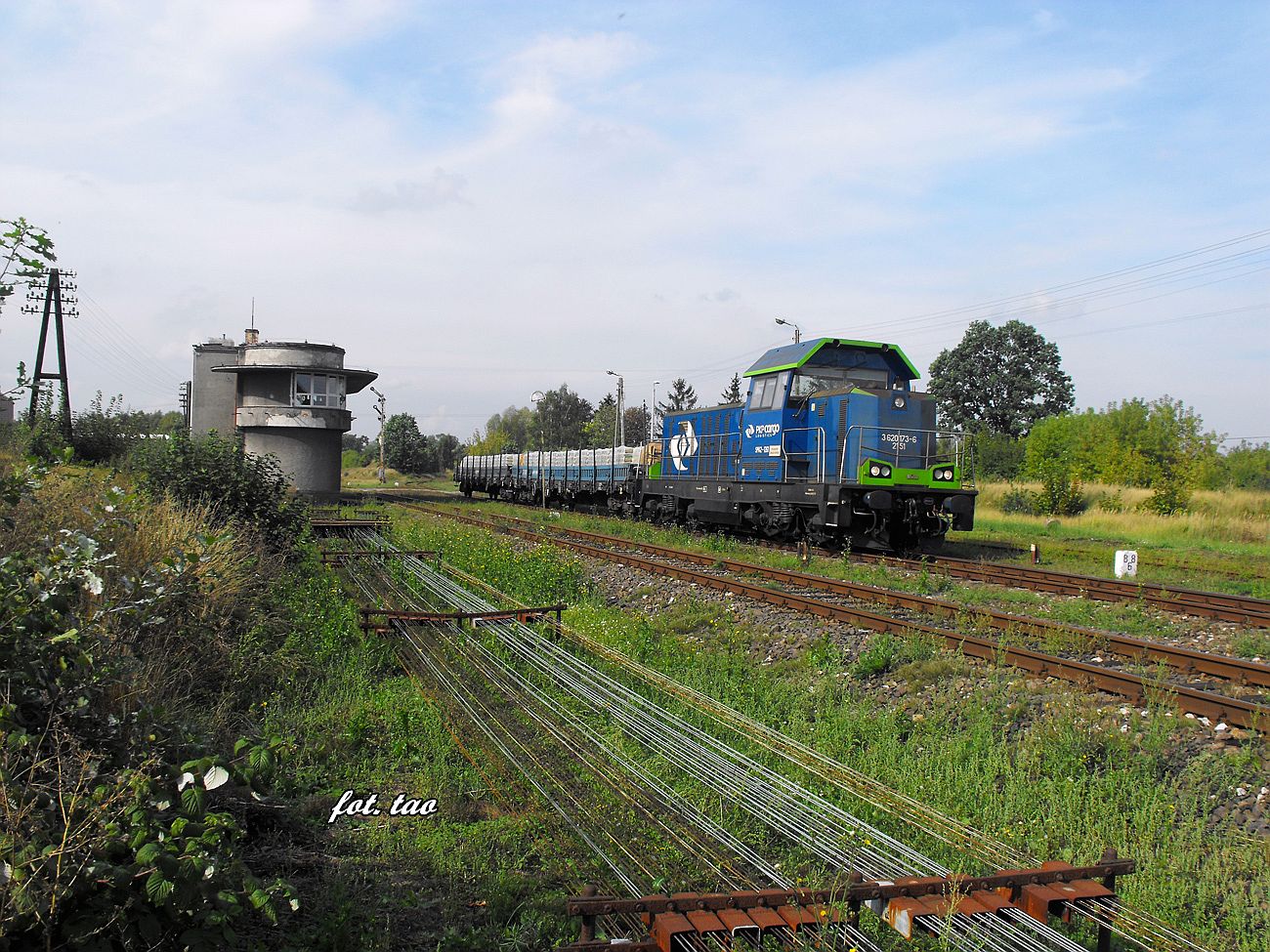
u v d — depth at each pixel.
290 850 5.62
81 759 4.29
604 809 6.02
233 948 4.21
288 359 36.59
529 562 15.34
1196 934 4.69
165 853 3.66
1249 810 6.05
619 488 31.66
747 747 7.23
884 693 8.77
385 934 4.60
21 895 3.37
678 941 3.85
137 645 7.23
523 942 4.60
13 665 4.57
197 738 5.31
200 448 15.43
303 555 15.27
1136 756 6.77
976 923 4.11
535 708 8.11
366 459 111.12
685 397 81.56
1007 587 15.00
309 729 7.70
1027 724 7.68
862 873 4.66
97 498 8.45
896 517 17.69
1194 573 17.88
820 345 18.92
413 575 14.97
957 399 74.25
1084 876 4.33
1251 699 8.32
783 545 20.30
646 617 12.22
